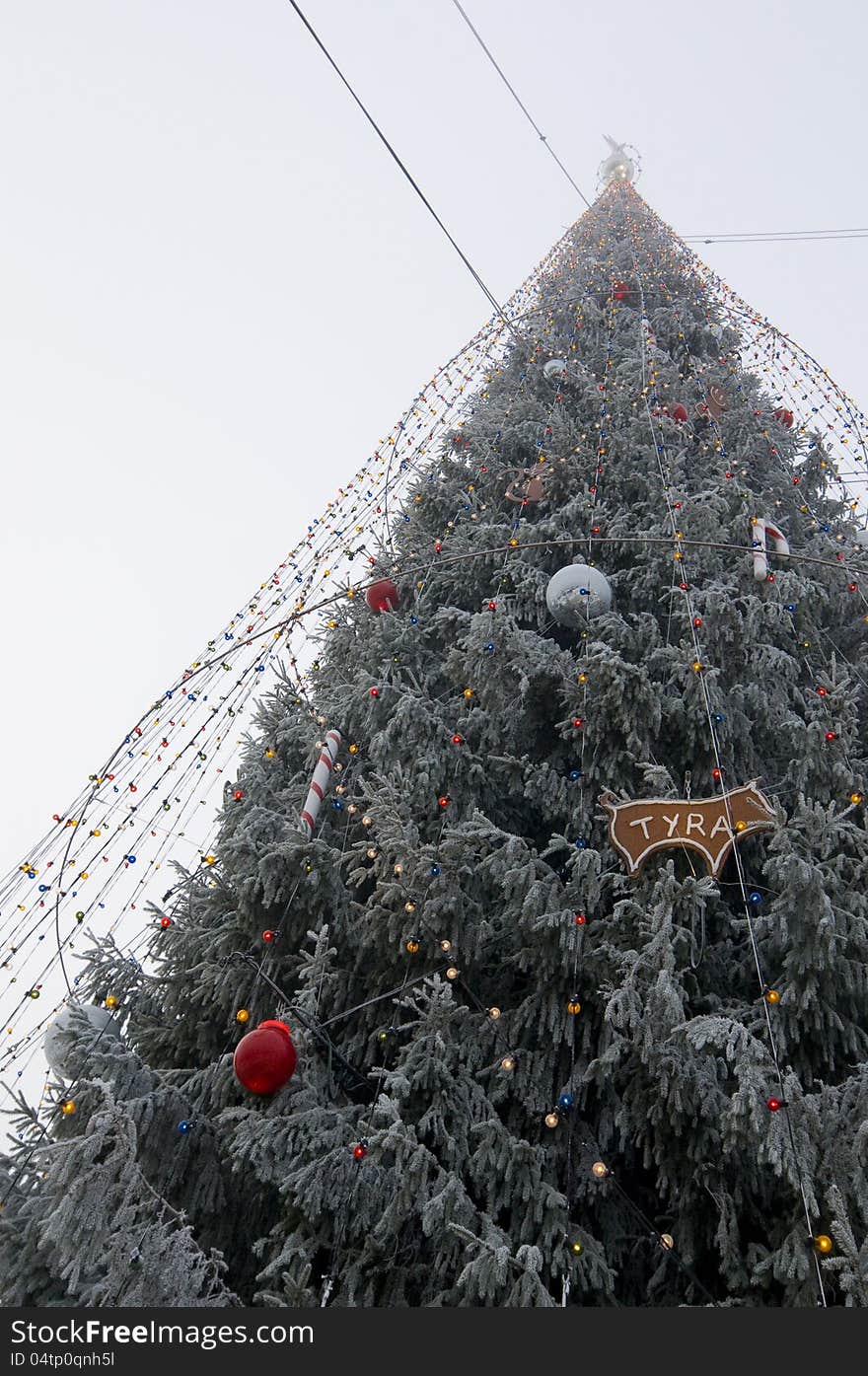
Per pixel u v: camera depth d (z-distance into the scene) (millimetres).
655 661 4855
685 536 5605
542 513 6695
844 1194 2771
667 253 10867
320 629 6285
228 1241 3936
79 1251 2957
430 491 6895
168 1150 3727
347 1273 3236
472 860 4074
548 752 5262
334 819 5090
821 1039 3527
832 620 6000
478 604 6375
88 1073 3711
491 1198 3244
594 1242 3260
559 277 10727
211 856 4512
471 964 4113
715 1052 3529
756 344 9125
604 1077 3477
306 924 4492
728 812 3721
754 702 4699
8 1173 3508
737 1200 3234
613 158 16812
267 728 6039
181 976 4566
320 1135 3361
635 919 3725
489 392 8820
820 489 7277
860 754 4918
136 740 4781
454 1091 3549
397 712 4742
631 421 6840
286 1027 3406
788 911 3498
